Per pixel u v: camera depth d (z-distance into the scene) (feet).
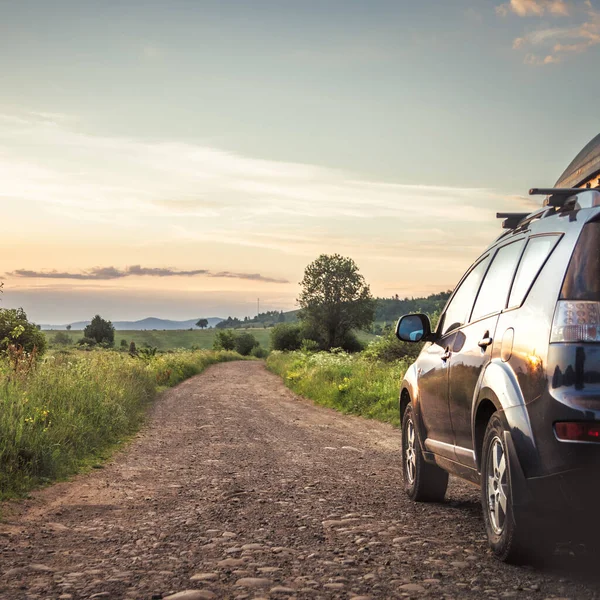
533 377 12.38
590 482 11.28
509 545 13.01
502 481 13.47
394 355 85.35
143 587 12.57
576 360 11.67
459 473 17.24
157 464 30.96
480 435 14.98
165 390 82.74
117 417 42.70
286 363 138.72
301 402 70.95
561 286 12.54
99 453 33.65
